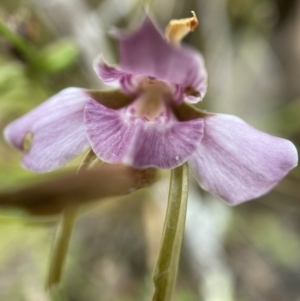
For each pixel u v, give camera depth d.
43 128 0.07
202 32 0.12
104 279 0.11
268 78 0.14
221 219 0.12
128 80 0.07
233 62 0.13
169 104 0.07
